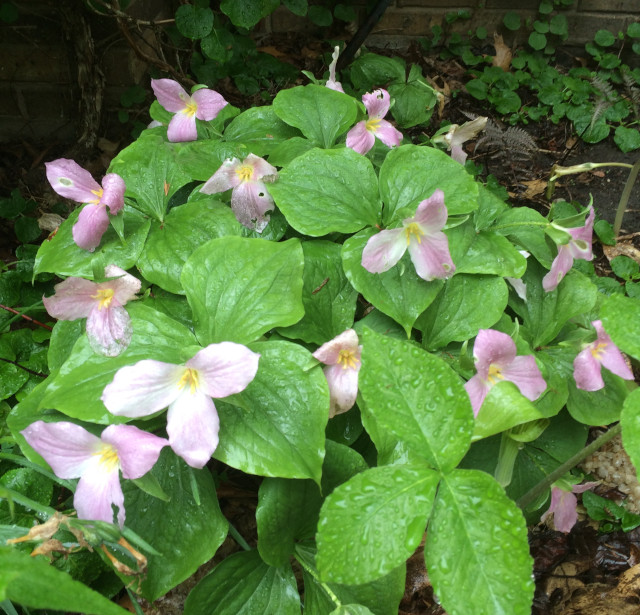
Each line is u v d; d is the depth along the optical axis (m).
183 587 0.51
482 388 0.40
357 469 0.43
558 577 0.57
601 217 0.98
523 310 0.52
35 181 0.97
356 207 0.51
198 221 0.52
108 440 0.35
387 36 1.27
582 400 0.48
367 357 0.30
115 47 0.97
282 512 0.41
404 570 0.41
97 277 0.43
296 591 0.42
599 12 1.24
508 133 0.97
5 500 0.43
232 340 0.43
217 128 0.64
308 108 0.59
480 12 1.25
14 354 0.61
